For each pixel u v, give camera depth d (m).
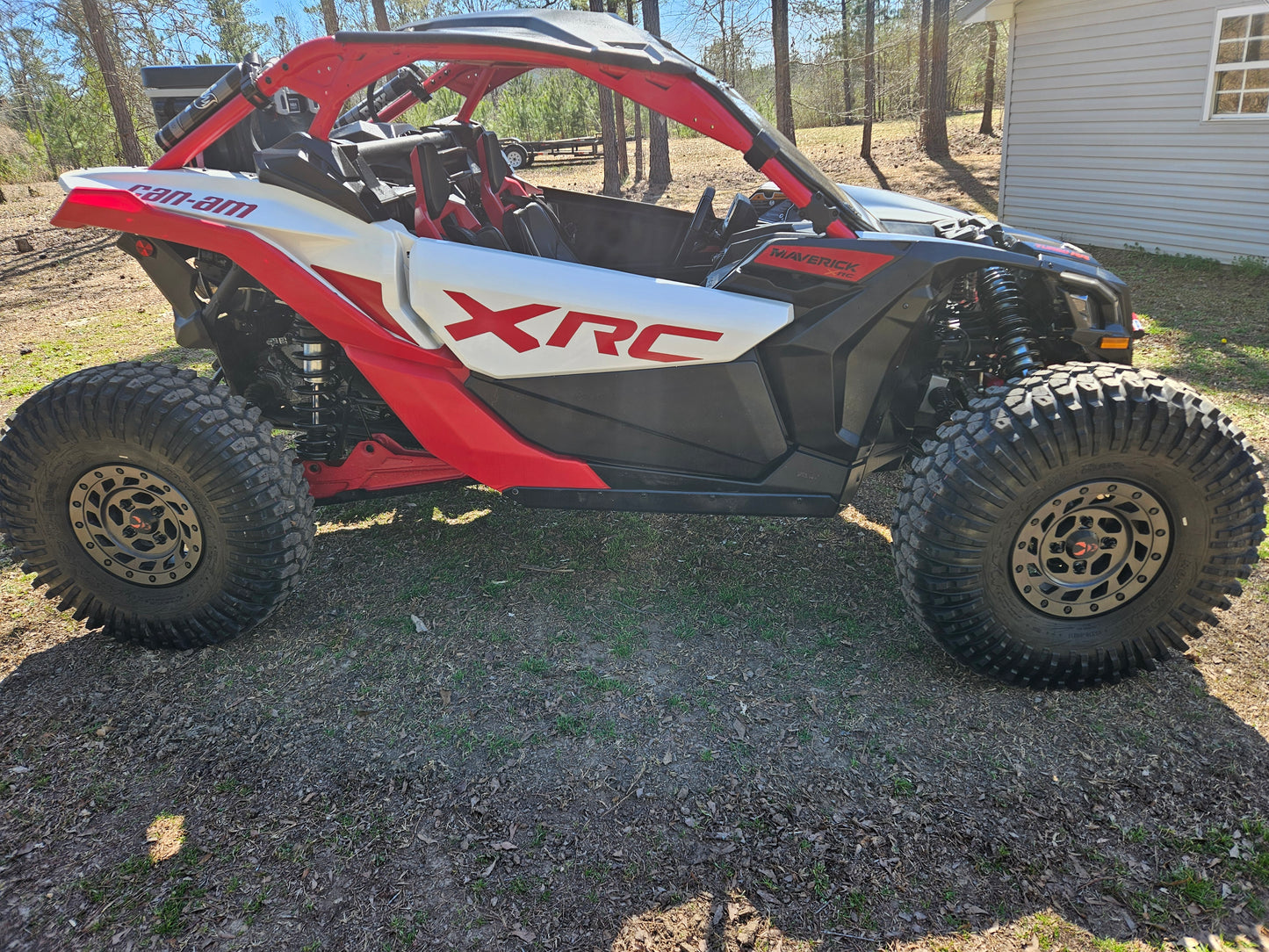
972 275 3.08
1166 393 2.45
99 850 2.15
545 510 3.92
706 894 2.00
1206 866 2.04
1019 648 2.60
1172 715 2.55
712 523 3.77
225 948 1.89
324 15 16.61
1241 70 8.17
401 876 2.06
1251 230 8.38
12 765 2.43
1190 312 6.70
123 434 2.65
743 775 2.35
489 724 2.56
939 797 2.26
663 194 14.90
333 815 2.24
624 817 2.22
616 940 1.90
